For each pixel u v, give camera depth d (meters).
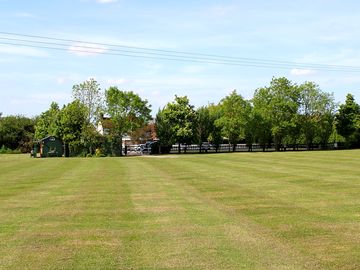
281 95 90.56
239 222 12.91
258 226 12.32
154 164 40.62
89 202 17.30
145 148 82.06
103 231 12.07
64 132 75.44
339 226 12.16
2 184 24.47
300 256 9.38
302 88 92.38
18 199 18.41
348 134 96.62
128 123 80.06
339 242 10.47
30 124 106.44
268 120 88.62
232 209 15.12
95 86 79.31
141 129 86.06
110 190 21.06
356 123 95.06
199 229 12.07
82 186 22.98
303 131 93.19
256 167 33.69
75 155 75.19
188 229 12.09
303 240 10.70
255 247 10.11
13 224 13.18
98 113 79.38
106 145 76.25
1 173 32.25
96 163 44.12
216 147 89.06
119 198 18.31
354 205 15.48
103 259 9.41
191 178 26.08
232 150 90.31
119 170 33.75
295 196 17.86
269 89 91.38
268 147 95.38
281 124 88.31
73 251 10.07
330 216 13.57
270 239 10.83
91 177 28.05
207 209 15.22
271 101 89.69
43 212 15.16
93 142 75.50
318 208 15.00
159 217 13.94
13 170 35.34
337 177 24.88
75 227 12.65
